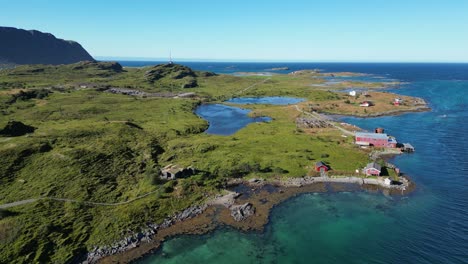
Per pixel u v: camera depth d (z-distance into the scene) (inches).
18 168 3602.4
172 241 2677.2
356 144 4859.7
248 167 3919.8
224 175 3772.1
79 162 3821.4
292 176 3782.0
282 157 4301.2
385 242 2613.2
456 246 2524.6
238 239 2701.8
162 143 5014.8
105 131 5123.0
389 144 4736.7
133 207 3053.6
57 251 2469.2
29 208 2913.4
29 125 5457.7
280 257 2472.9
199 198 3294.8
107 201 3186.5
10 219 2733.8
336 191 3494.1
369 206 3184.1
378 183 3622.0
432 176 3796.8
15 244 2468.0
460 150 4648.1
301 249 2561.5
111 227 2783.0
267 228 2847.0
